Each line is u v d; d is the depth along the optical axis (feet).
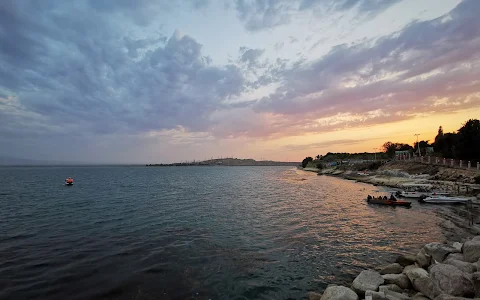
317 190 172.76
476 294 27.58
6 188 177.88
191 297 34.12
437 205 107.24
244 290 36.35
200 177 349.20
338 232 66.28
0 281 37.60
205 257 48.26
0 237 60.03
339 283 38.55
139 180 274.57
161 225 72.43
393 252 51.78
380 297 28.55
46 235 61.77
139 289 35.86
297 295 35.35
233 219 80.94
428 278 30.78
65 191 160.66
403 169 219.00
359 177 264.52
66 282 37.55
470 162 159.22
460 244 44.98
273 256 49.32
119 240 58.13
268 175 410.11
